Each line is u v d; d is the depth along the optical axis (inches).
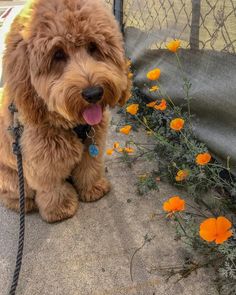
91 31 17.4
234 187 19.8
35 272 18.8
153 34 28.1
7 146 20.7
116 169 25.3
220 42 20.5
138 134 28.7
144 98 31.4
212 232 14.2
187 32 23.5
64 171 20.9
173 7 24.6
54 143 19.6
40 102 18.7
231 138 20.7
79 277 18.4
